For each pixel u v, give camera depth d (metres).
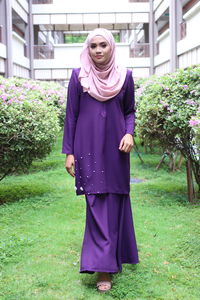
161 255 3.20
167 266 2.96
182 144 5.02
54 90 10.45
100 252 2.50
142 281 2.70
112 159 2.61
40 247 3.39
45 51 23.72
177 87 4.89
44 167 8.02
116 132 2.61
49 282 2.71
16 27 23.59
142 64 23.73
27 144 4.92
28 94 5.68
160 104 4.84
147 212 4.49
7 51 18.78
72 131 2.66
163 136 5.21
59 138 13.45
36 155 5.25
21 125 4.80
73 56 23.78
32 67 23.73
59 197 5.33
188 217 4.28
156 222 4.09
